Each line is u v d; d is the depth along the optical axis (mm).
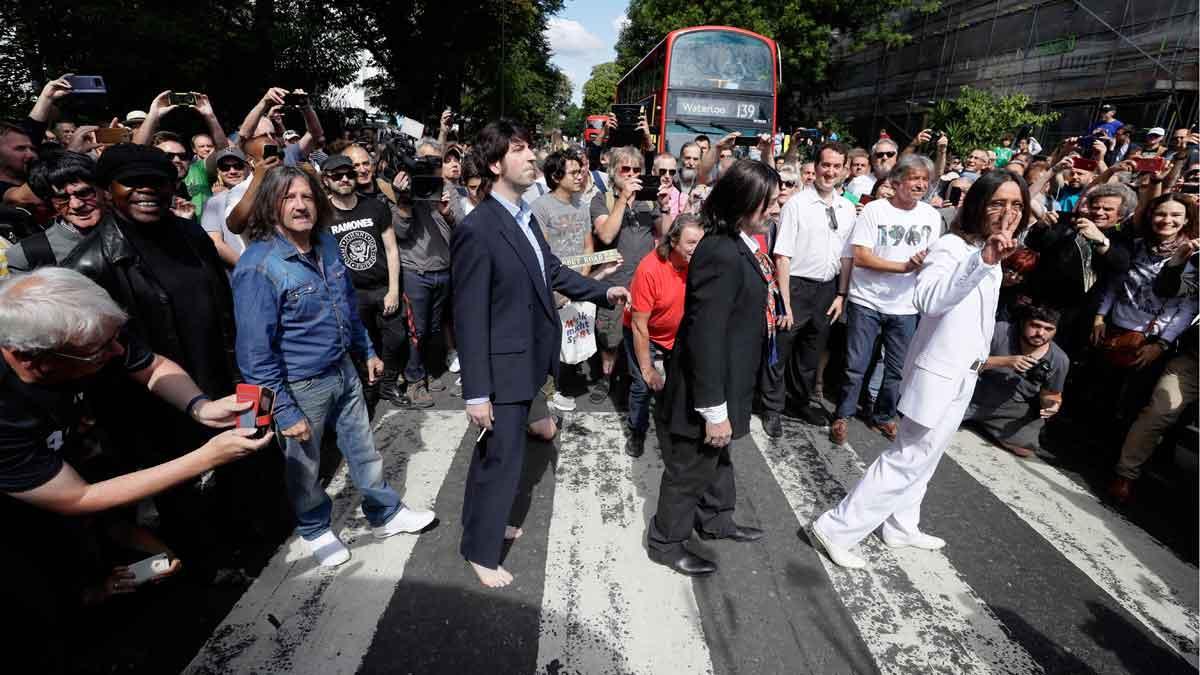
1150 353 3664
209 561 2869
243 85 14109
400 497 3451
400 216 4543
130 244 2473
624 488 3617
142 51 11781
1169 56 15156
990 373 4117
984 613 2703
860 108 32250
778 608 2695
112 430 2438
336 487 3545
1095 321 4164
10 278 1505
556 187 4387
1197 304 3527
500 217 2479
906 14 27844
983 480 3811
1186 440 3627
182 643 2410
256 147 4258
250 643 2420
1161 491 3721
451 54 24281
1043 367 3891
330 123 15109
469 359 2441
